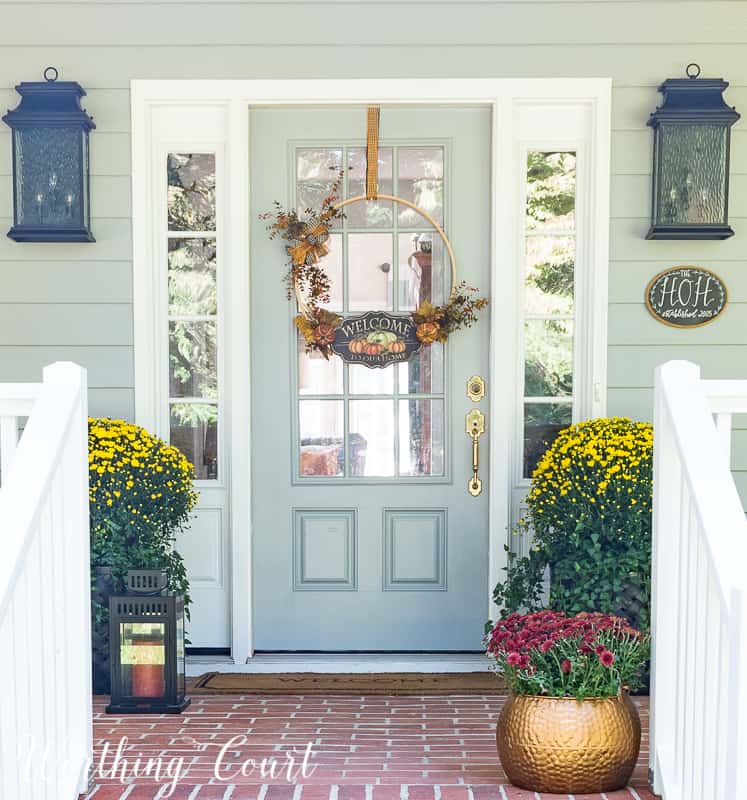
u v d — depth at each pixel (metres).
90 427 4.05
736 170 4.31
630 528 3.78
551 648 2.82
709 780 2.26
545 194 4.46
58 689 2.60
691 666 2.46
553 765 2.73
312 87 4.33
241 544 4.41
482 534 4.50
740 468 4.32
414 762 3.11
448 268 4.51
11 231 4.25
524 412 4.48
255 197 4.48
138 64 4.33
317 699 3.94
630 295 4.35
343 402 4.52
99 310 4.37
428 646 4.52
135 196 4.34
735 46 4.29
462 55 4.32
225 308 4.46
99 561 3.90
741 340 4.34
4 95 4.34
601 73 4.32
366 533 4.52
